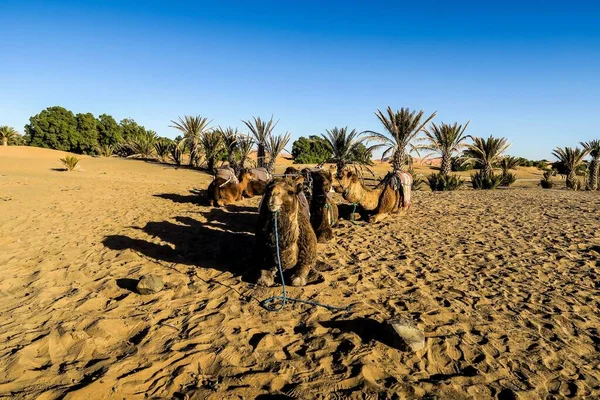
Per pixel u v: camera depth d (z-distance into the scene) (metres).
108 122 71.50
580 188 28.88
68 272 6.26
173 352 3.86
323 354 3.88
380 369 3.66
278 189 4.98
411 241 8.54
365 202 10.11
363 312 4.83
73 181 21.02
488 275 6.42
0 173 24.05
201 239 8.34
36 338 4.14
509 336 4.38
